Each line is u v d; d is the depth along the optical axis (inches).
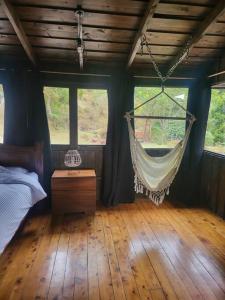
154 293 67.5
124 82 127.6
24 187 92.2
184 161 135.9
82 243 93.2
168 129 142.9
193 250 89.2
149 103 140.0
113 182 131.3
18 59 119.2
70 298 65.1
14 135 121.7
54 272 75.8
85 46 109.9
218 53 117.4
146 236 99.3
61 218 115.6
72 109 131.4
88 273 75.6
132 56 111.0
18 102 120.0
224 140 126.2
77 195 115.0
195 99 132.4
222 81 115.0
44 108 123.0
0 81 119.0
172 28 98.7
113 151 131.3
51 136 133.3
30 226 107.1
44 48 110.8
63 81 126.1
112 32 100.2
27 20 91.9
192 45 103.7
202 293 67.8
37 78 120.3
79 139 136.8
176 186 142.9
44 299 64.6
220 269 78.5
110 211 125.1
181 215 121.3
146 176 112.7
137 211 125.6
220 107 128.9
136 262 81.6
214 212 125.1
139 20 93.1
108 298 65.4
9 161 118.0
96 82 128.6
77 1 82.5
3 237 66.3
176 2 85.3
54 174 117.7
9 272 75.5
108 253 86.6
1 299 64.6
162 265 80.1
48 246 90.7
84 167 135.9
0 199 76.3
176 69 130.7
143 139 142.7
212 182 126.5
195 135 131.3
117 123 129.3
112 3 83.8
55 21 93.0
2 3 76.5
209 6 87.0
